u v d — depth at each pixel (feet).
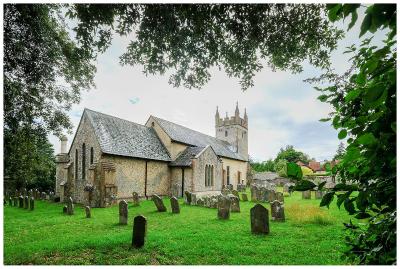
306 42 24.48
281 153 269.03
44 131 38.50
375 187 4.98
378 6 3.85
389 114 4.59
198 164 96.99
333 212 44.47
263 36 23.88
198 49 24.52
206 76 26.71
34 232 37.32
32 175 42.68
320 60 25.54
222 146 150.82
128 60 25.32
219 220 42.96
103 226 40.68
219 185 111.45
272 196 65.82
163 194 94.38
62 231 37.68
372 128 4.81
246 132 195.21
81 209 63.16
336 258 22.66
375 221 6.40
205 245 27.66
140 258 24.03
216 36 24.26
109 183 71.92
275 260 22.84
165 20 21.58
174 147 102.83
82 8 21.31
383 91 4.10
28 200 70.79
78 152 82.48
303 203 62.23
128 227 39.65
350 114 7.06
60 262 23.43
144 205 68.18
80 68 36.09
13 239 33.30
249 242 28.78
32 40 30.07
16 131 34.40
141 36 23.26
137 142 90.63
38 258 24.54
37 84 34.58
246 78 27.25
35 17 27.96
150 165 89.51
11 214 56.75
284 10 22.77
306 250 25.36
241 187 126.31
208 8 21.61
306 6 22.48
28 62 31.42
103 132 80.43
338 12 4.46
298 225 36.70
